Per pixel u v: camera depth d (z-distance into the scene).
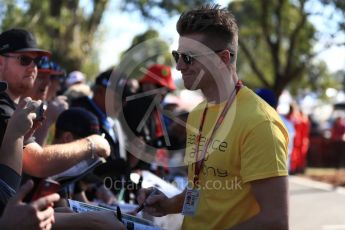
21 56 3.23
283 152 2.37
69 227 2.35
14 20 13.48
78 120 3.74
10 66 3.23
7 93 3.03
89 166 2.85
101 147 3.02
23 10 13.71
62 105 3.77
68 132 3.75
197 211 2.59
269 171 2.33
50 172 2.90
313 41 15.34
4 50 3.23
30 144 2.88
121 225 2.45
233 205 2.49
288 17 15.62
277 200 2.32
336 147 17.16
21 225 2.02
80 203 2.86
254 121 2.39
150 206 2.92
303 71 16.95
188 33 2.59
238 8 15.05
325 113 28.70
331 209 10.17
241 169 2.42
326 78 21.78
